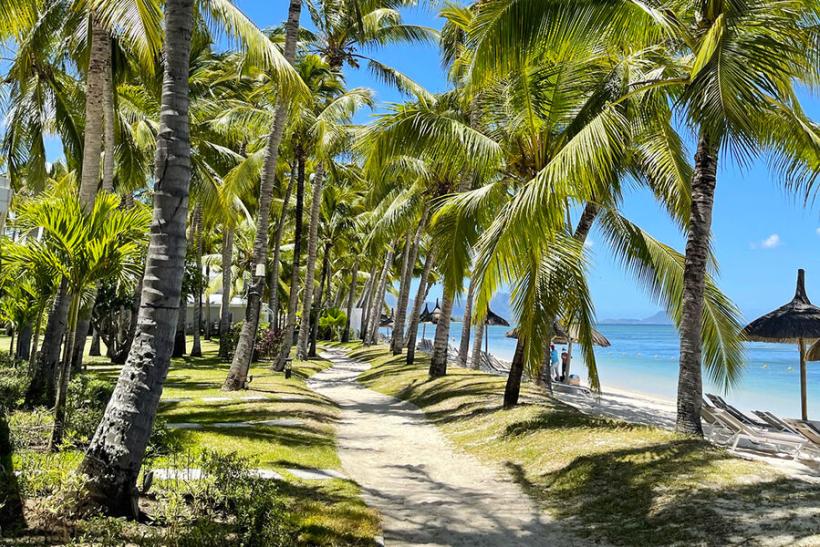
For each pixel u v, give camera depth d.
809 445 11.52
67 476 4.75
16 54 12.38
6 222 7.25
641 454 7.87
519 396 13.39
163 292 5.10
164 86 5.27
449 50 21.45
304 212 34.62
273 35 22.92
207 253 44.12
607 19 8.05
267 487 5.48
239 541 4.38
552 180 7.59
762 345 87.62
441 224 12.13
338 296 68.12
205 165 19.47
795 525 5.12
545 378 16.11
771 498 5.91
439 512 6.65
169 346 5.14
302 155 23.52
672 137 11.13
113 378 15.15
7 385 10.44
